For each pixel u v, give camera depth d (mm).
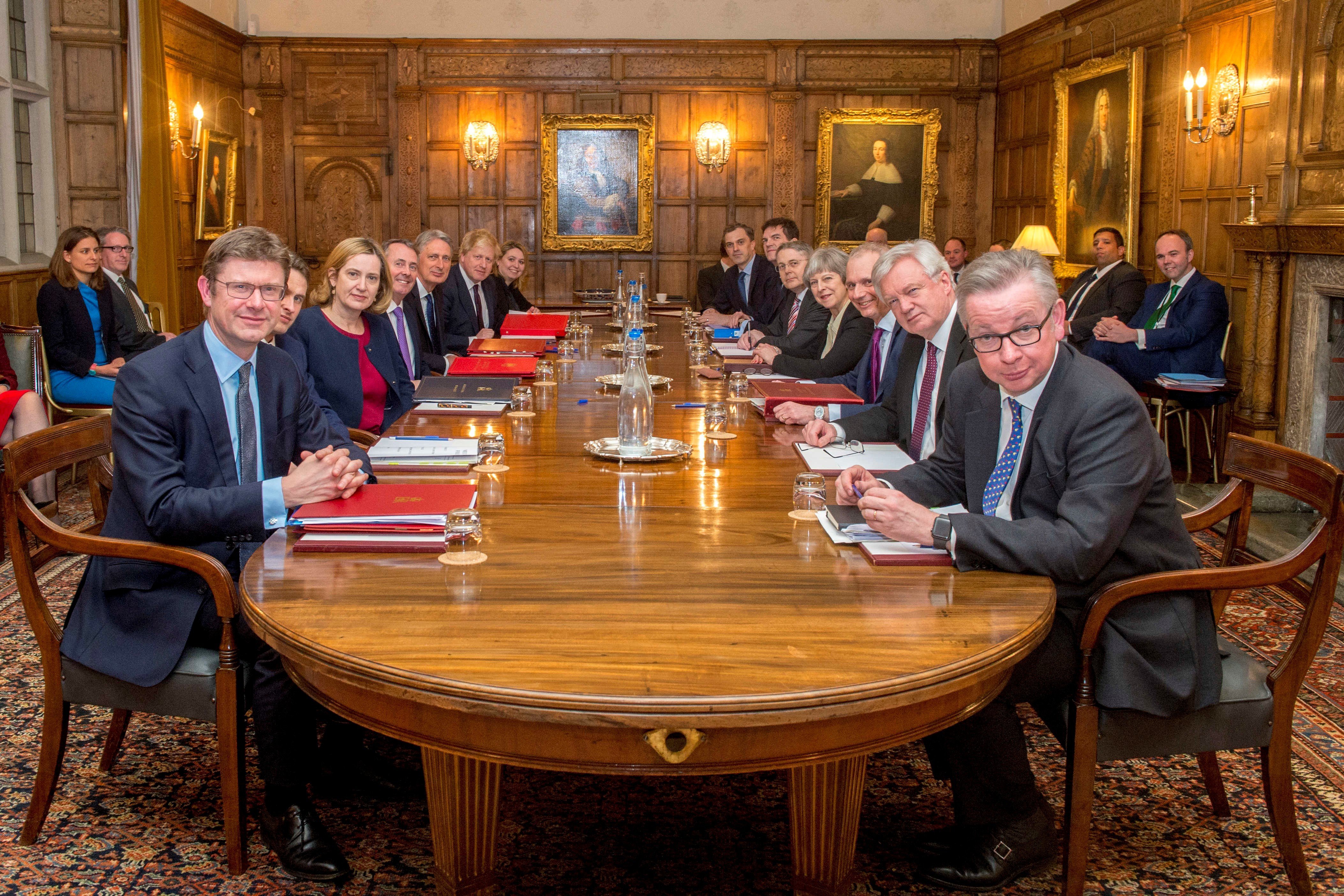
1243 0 7016
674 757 1576
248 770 2900
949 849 2391
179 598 2414
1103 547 2080
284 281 2578
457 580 2025
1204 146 7621
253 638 2418
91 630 2441
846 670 1636
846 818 1994
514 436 3393
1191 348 6832
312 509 2283
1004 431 2430
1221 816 2703
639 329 3104
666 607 1895
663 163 11531
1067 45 9680
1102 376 2240
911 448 3355
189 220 9836
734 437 3426
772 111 11406
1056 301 2227
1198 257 7727
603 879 2396
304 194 11336
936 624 1832
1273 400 6352
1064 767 2980
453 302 6816
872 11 11281
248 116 11172
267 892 2334
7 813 2650
